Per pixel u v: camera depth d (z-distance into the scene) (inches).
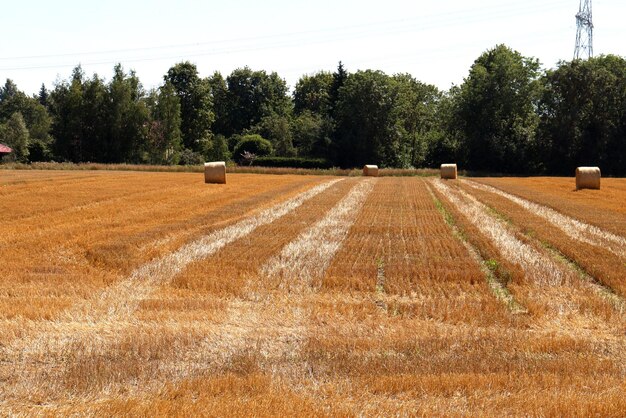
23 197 1369.3
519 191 1744.6
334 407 332.5
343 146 3831.2
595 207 1315.2
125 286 622.5
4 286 607.8
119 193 1494.8
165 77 4547.2
